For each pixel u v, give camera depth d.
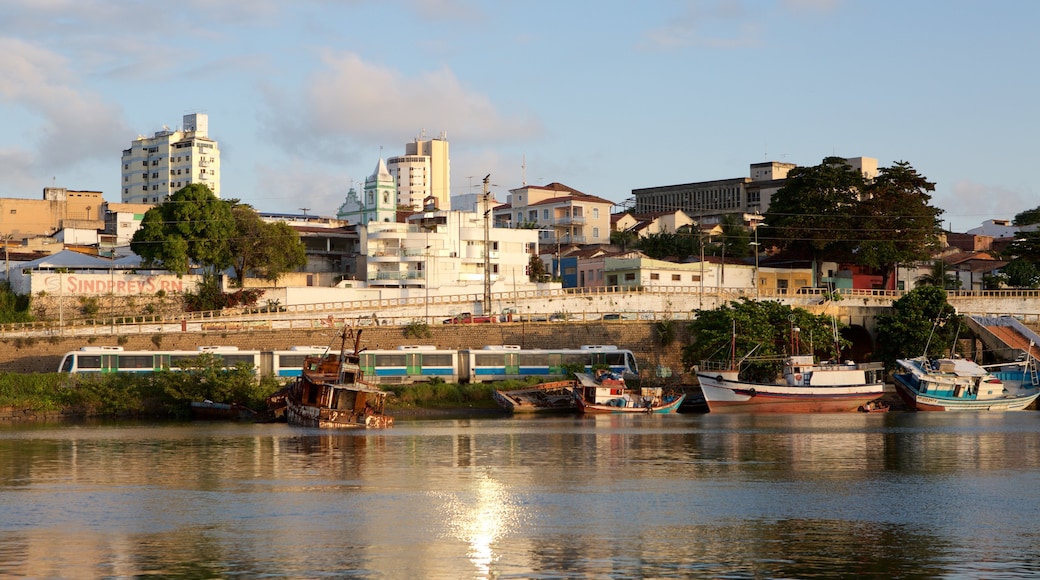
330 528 53.88
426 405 120.81
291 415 105.81
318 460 76.88
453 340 132.00
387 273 171.25
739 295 162.25
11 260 173.00
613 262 177.88
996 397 126.94
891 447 85.56
